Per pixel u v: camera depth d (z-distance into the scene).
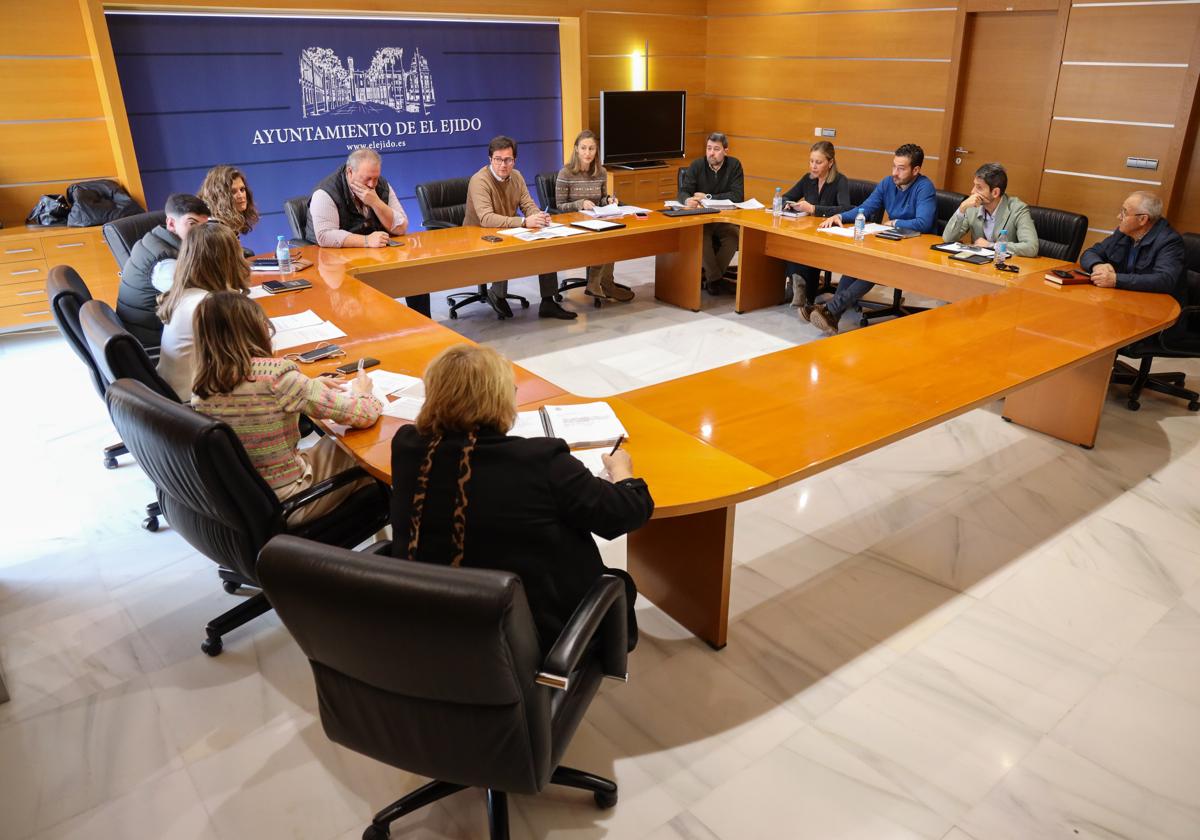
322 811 2.00
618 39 8.03
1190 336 3.95
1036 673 2.43
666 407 2.62
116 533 3.19
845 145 7.64
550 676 1.48
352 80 6.79
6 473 3.65
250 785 2.07
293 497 2.21
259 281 4.03
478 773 1.57
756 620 2.66
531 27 7.61
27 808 2.01
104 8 5.59
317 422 2.51
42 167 5.67
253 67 6.32
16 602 2.78
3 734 2.23
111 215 5.54
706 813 1.98
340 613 1.42
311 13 6.30
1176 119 5.46
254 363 2.26
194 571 2.95
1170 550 3.02
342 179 4.74
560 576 1.69
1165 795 2.02
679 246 5.82
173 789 2.06
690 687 2.38
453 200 5.85
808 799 2.01
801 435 2.41
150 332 3.61
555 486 1.65
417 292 4.68
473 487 1.63
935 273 4.51
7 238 5.24
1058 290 3.88
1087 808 1.99
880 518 3.24
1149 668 2.44
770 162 8.39
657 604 2.69
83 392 4.53
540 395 2.70
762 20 8.04
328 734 1.69
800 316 5.54
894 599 2.76
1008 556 2.99
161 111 6.04
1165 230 3.89
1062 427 3.84
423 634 1.37
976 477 3.54
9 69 5.40
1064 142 6.10
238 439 2.04
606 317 5.77
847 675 2.42
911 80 6.97
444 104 7.33
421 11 6.68
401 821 1.97
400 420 2.50
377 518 2.52
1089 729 2.22
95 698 2.36
